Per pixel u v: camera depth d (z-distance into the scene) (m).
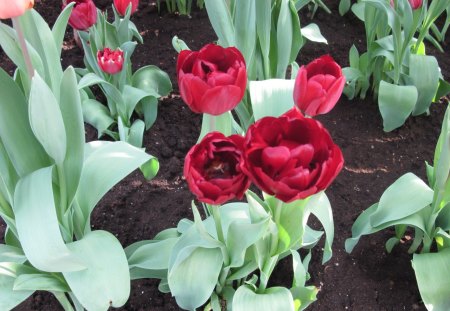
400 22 1.87
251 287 1.31
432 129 2.12
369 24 2.06
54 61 1.22
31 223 1.03
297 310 1.36
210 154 0.87
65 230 1.31
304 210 1.11
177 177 1.90
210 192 0.85
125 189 1.85
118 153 1.36
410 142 2.06
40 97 0.99
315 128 0.83
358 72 2.14
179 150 2.01
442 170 1.25
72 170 1.20
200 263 1.23
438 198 1.34
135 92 1.97
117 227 1.73
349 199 1.83
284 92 1.35
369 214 1.56
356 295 1.56
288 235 1.19
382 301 1.55
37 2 2.71
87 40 1.98
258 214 1.11
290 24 1.66
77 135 1.15
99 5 2.69
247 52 1.60
